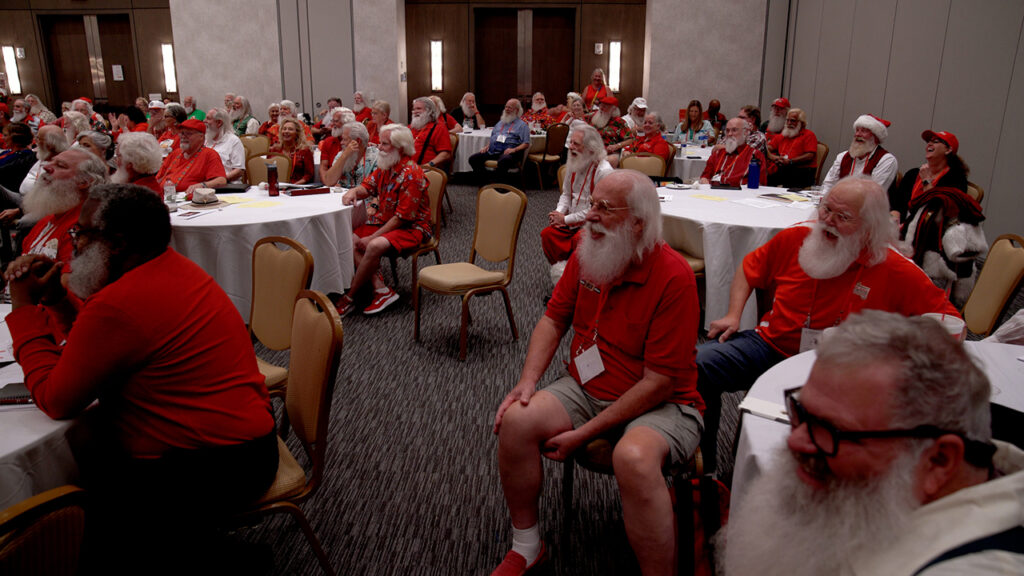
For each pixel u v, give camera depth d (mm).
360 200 4438
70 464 1459
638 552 1597
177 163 4711
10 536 909
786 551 821
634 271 1751
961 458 712
